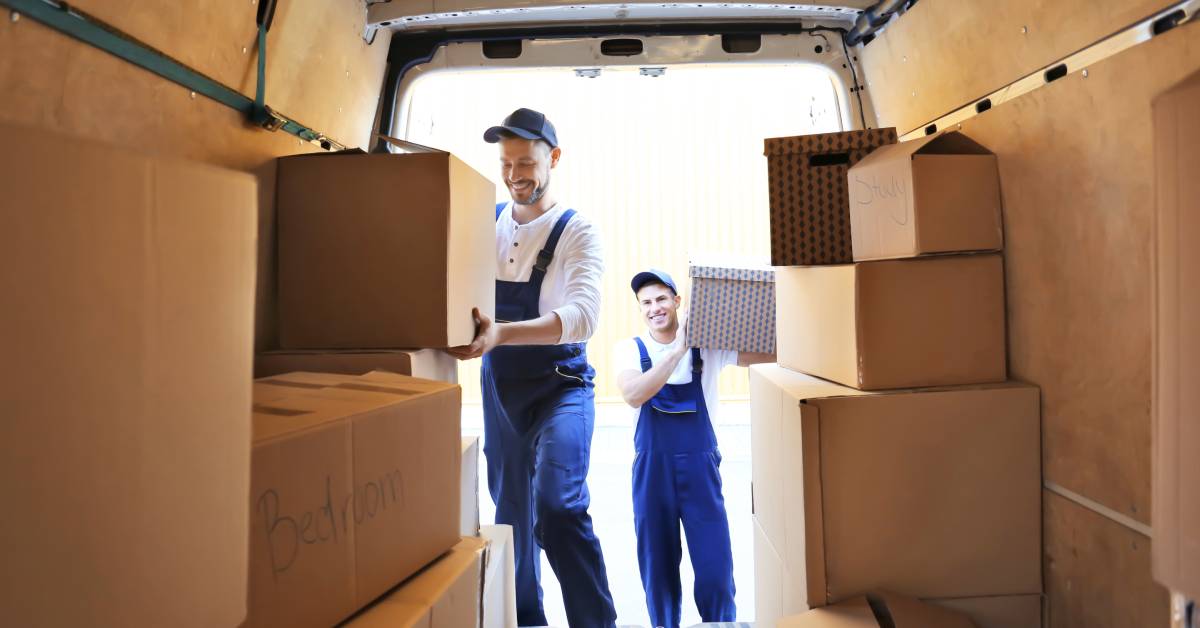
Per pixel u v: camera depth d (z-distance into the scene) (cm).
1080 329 124
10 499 42
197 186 55
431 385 106
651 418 238
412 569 95
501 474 214
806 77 215
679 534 239
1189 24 99
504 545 150
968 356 142
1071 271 125
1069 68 124
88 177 46
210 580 57
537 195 210
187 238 54
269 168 139
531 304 207
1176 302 56
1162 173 57
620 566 313
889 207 146
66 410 45
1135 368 112
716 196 496
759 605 177
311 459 76
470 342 147
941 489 136
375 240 132
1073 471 128
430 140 225
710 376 244
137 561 50
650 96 497
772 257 166
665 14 194
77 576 46
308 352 127
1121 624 117
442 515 103
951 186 139
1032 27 130
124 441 49
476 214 150
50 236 43
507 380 209
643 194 496
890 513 136
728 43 200
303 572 74
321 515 77
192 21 113
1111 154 115
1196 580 53
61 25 88
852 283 140
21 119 84
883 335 139
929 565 136
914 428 136
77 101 93
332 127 175
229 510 59
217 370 57
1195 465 53
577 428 201
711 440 239
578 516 191
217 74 123
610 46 200
